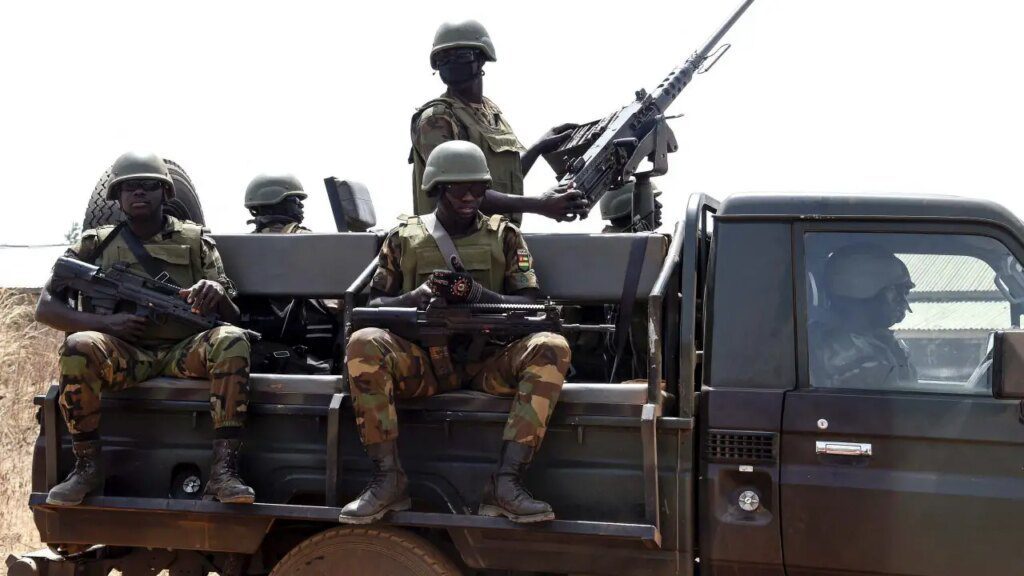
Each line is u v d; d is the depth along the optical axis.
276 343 5.01
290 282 4.67
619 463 3.87
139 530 4.25
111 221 5.38
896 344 3.84
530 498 3.76
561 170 5.61
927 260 3.88
